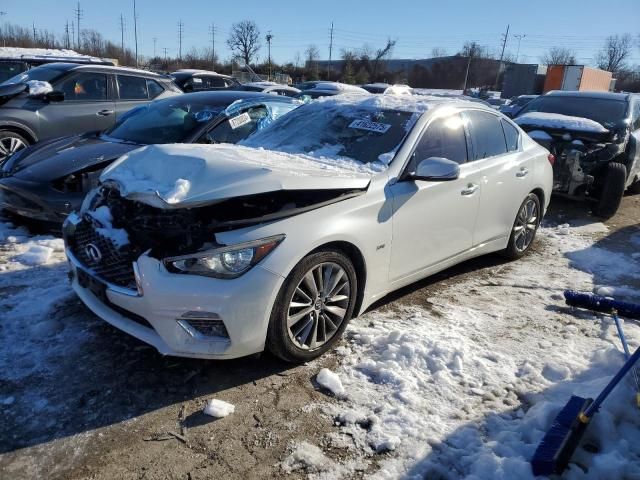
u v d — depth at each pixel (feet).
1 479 7.36
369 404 9.30
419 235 12.34
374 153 12.31
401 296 13.88
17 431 8.22
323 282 10.31
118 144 17.35
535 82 129.90
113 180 10.63
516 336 12.09
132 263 9.36
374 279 11.44
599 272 16.84
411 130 12.64
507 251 16.87
